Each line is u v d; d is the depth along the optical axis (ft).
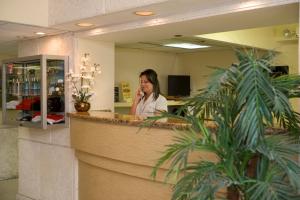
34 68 12.91
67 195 13.14
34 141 14.62
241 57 5.59
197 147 5.56
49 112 12.74
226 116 5.64
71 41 12.98
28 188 15.02
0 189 17.04
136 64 21.54
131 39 13.21
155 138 8.79
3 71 14.17
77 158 12.68
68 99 12.94
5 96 14.16
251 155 5.42
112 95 14.12
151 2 9.00
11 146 19.33
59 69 13.10
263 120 5.19
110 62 14.03
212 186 5.05
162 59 23.30
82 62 13.03
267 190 4.83
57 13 11.81
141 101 12.96
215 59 22.53
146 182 9.56
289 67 20.35
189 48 20.88
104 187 11.11
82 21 11.23
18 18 11.41
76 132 11.96
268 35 19.67
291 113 5.50
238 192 5.56
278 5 7.97
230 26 10.53
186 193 5.28
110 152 10.18
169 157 5.98
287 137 5.67
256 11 8.54
